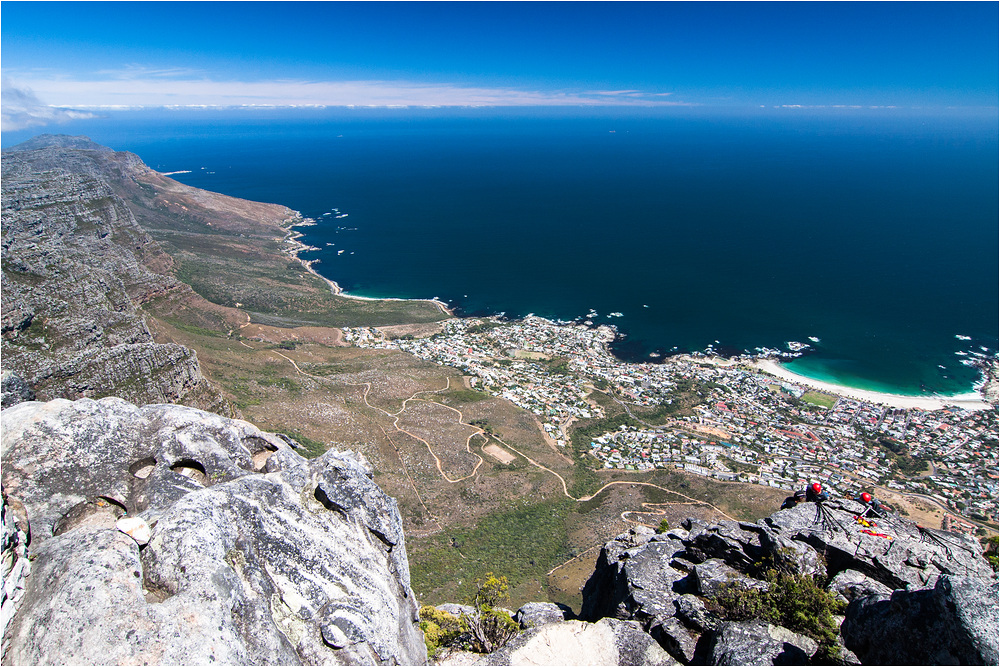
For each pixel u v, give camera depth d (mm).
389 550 19453
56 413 18375
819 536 22203
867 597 18281
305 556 16875
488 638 21859
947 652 14836
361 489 19109
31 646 11820
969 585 15320
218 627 12781
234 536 16062
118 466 18141
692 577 22688
